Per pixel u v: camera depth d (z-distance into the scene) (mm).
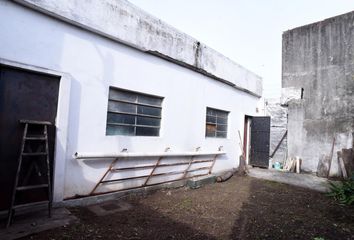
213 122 7766
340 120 7852
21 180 3547
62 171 3928
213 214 4266
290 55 9312
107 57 4602
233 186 6523
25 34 3555
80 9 4082
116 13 4629
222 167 7891
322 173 7797
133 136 5090
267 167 9086
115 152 4727
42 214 3576
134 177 5070
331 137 8016
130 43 4883
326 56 8344
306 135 8617
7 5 3396
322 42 8484
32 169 3602
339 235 3539
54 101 3916
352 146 7527
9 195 3447
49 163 3789
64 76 3949
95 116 4418
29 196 3621
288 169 8711
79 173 4199
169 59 5832
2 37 3346
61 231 3158
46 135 3566
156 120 5719
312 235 3506
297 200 5340
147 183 5391
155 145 5547
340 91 7930
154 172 5527
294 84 9109
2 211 3371
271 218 4160
